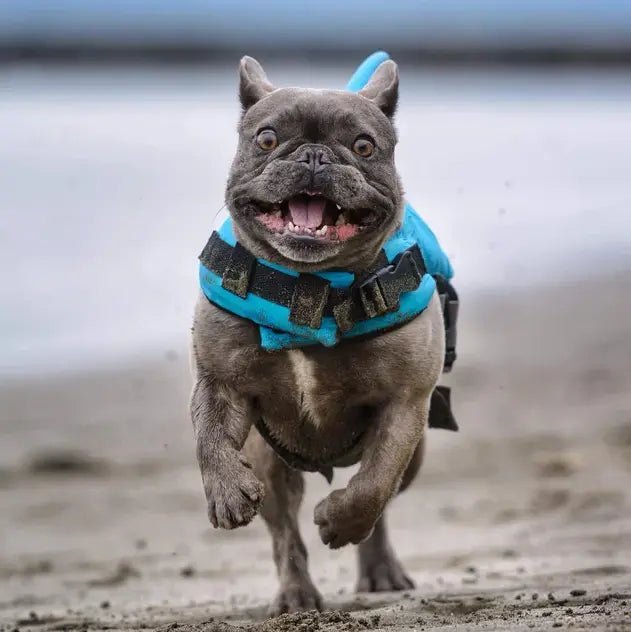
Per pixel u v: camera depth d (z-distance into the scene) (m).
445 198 33.00
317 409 7.41
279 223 6.91
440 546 10.70
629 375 17.53
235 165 7.20
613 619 6.27
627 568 8.95
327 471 8.23
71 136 39.84
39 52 79.81
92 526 12.11
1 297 22.56
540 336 20.34
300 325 6.97
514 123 48.25
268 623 7.09
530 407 16.06
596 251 27.66
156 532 11.94
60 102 49.59
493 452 14.06
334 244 6.78
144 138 40.12
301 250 6.76
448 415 8.56
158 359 20.19
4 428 16.23
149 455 14.97
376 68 8.02
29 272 24.05
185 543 11.52
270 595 9.45
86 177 32.75
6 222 27.30
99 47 83.44
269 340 7.02
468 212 31.55
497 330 20.95
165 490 13.53
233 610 8.65
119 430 16.16
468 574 9.59
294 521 8.80
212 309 7.19
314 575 10.77
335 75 76.12
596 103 56.44
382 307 7.01
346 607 8.50
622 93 62.38
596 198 33.38
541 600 7.57
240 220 7.05
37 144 37.84
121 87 59.12
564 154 40.25
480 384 17.41
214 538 11.74
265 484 8.66
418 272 7.18
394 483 7.34
